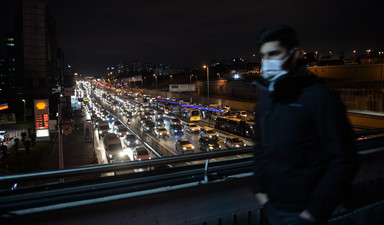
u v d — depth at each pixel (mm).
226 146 29391
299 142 1350
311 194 1354
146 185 2771
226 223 3023
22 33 90062
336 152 1282
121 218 2559
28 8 90188
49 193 2582
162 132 37219
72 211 2398
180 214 2791
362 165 3672
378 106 36156
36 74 92500
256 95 64000
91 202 2457
